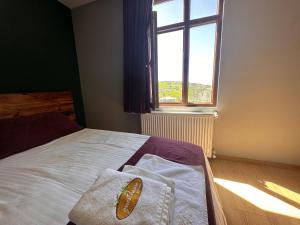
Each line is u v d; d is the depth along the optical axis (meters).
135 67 2.39
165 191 0.77
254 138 2.20
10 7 1.88
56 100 2.39
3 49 1.83
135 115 2.75
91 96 3.00
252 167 2.17
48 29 2.35
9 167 1.23
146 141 1.63
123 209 0.68
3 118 1.72
